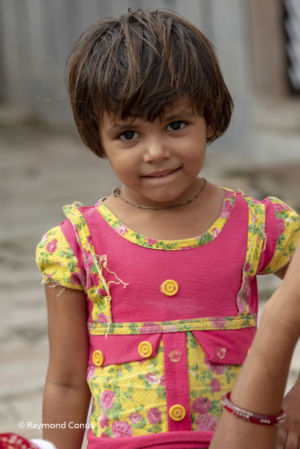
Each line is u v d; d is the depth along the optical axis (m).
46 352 3.62
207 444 1.46
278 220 1.62
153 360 1.50
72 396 1.62
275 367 1.17
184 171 1.48
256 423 1.18
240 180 7.18
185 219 1.57
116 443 1.48
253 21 7.75
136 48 1.46
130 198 1.61
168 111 1.44
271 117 7.70
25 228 6.11
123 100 1.43
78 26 10.71
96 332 1.57
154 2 9.16
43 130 11.30
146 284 1.52
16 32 12.38
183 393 1.48
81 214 1.61
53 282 1.60
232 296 1.54
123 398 1.51
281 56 7.68
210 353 1.49
